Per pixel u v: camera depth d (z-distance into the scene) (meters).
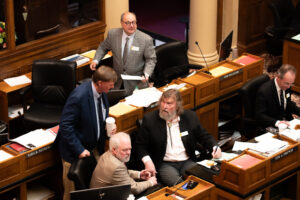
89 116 5.40
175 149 5.81
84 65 7.91
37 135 5.84
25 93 6.99
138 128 6.01
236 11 9.32
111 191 4.80
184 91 6.48
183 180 5.63
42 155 5.70
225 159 5.47
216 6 8.90
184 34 11.35
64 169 5.54
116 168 5.07
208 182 5.13
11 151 5.60
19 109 7.46
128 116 6.02
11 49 7.47
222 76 6.83
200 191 5.01
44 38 7.86
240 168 5.03
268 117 6.34
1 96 7.16
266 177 5.23
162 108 5.69
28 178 5.65
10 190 5.78
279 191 5.71
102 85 5.28
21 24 7.57
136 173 5.46
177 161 5.82
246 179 5.05
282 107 6.47
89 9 8.36
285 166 5.40
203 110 6.79
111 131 5.60
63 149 5.50
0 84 7.30
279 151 5.36
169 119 5.72
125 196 4.87
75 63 6.93
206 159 6.02
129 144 5.11
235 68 7.05
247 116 6.52
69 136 5.36
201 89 6.66
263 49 10.17
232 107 7.20
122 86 7.14
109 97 6.36
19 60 7.62
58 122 6.72
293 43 8.35
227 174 5.15
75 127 5.46
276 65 9.53
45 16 7.80
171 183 5.64
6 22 7.36
